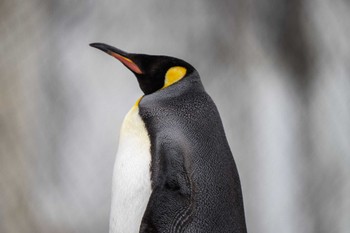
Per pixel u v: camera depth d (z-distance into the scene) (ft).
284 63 61.77
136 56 22.33
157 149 20.34
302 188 57.77
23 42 53.72
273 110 60.03
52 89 55.42
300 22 62.54
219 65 60.44
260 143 58.95
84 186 55.31
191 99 21.49
